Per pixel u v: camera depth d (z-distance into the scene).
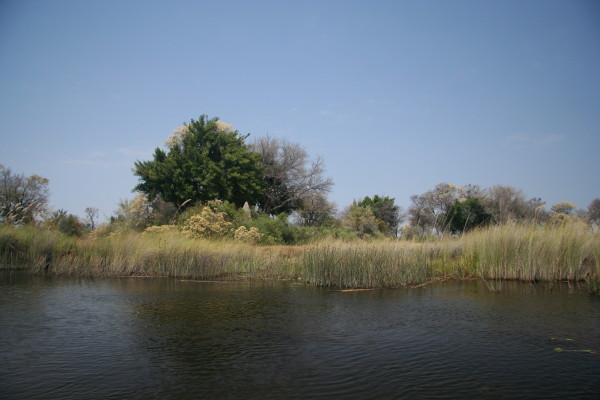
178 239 15.73
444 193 40.28
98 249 15.27
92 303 9.12
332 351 5.81
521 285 11.76
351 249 13.15
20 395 4.32
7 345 6.03
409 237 18.73
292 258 15.45
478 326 7.21
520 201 24.47
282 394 4.36
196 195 33.28
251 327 7.12
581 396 4.36
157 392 4.41
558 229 13.19
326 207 38.19
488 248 13.40
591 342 6.25
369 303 9.30
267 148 39.38
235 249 15.77
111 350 5.83
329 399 4.24
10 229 16.41
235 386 4.57
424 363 5.34
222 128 42.38
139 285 11.97
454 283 12.35
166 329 6.96
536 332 6.80
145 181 33.72
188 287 11.66
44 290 10.80
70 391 4.43
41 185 25.66
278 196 38.88
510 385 4.63
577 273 12.32
